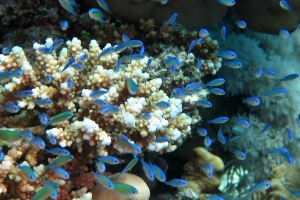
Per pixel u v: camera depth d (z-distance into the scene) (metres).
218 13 1.99
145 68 1.69
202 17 1.97
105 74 1.59
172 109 1.60
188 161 1.98
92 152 1.56
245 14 2.08
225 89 2.25
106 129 1.57
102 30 1.86
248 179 2.11
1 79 1.52
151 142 1.57
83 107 1.57
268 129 2.21
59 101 1.58
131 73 1.62
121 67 1.76
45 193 1.39
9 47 1.86
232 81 2.23
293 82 2.29
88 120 1.50
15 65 1.58
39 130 1.57
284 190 1.83
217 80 1.84
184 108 1.82
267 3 2.00
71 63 1.55
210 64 1.91
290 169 1.90
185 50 1.93
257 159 2.13
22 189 1.49
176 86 1.81
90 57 1.64
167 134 1.60
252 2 2.03
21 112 1.65
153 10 1.89
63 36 1.89
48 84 1.62
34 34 1.86
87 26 1.89
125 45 1.63
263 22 2.05
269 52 2.44
